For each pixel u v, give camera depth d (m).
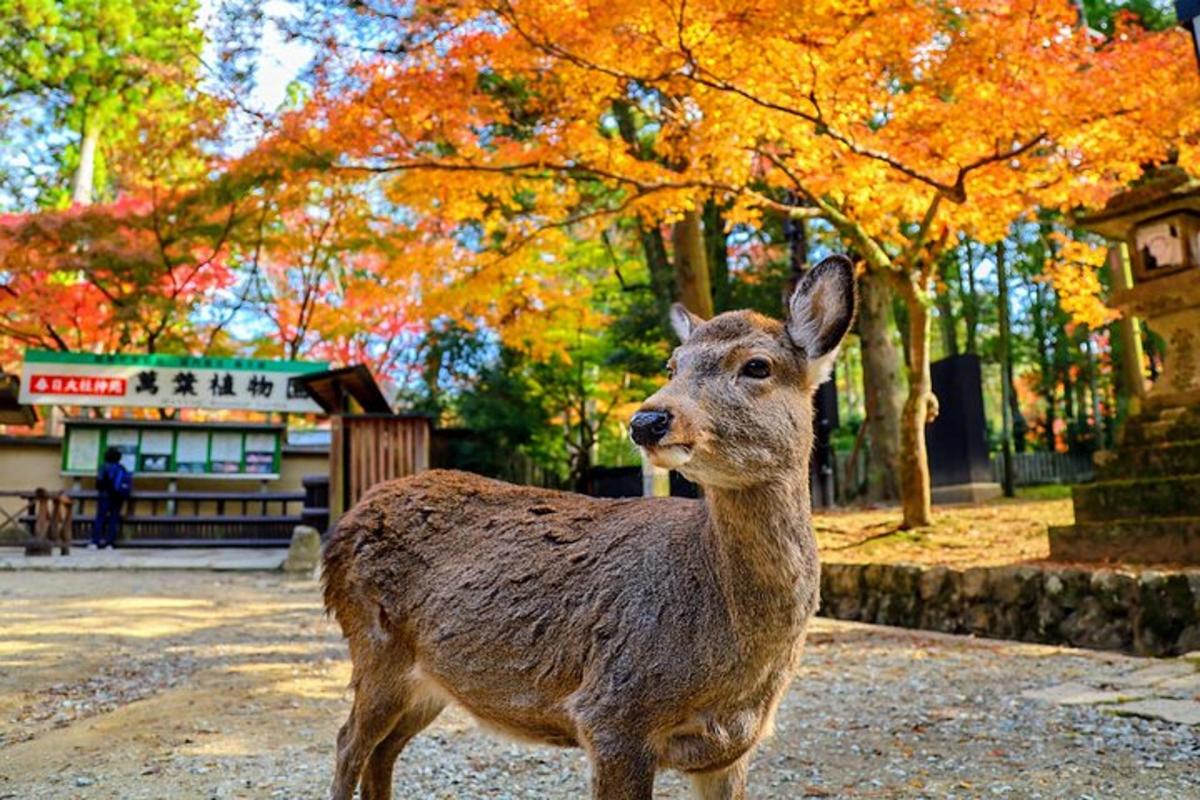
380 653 3.32
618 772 2.60
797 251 14.88
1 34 20.09
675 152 10.93
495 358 21.14
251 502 17.81
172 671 6.65
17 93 21.44
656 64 8.83
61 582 11.39
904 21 7.95
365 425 12.48
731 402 2.56
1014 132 8.45
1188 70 7.73
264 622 8.80
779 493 2.61
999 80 8.05
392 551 3.37
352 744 3.32
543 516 3.21
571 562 2.95
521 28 8.73
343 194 17.83
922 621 8.89
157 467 17.22
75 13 20.67
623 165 10.30
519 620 2.93
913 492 11.33
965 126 8.41
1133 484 8.27
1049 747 4.66
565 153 10.16
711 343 2.71
